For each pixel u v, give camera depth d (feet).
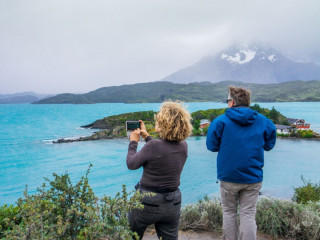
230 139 10.43
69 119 637.71
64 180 7.88
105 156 200.95
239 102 10.93
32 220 6.19
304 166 153.07
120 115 433.07
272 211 14.51
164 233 8.54
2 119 655.35
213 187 110.83
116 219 6.91
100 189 115.85
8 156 213.46
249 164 10.27
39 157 205.46
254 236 10.50
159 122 8.56
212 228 14.96
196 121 335.67
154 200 7.99
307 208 15.05
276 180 118.93
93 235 6.22
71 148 242.99
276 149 219.41
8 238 6.02
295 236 13.62
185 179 126.00
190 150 211.20
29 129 424.87
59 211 7.34
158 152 8.11
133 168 8.14
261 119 10.80
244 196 10.73
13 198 113.09
